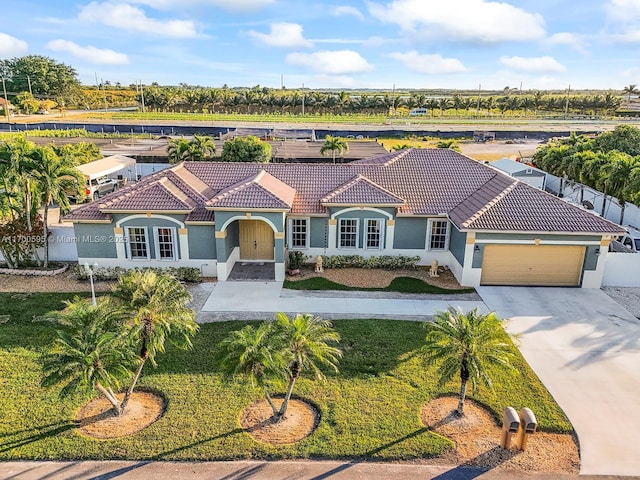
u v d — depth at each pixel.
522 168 42.28
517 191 23.84
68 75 146.75
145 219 23.12
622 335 18.38
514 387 14.95
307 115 124.81
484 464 11.85
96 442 12.39
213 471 11.55
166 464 11.74
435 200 25.38
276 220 22.56
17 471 11.44
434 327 13.41
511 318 19.72
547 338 18.08
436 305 20.97
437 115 131.00
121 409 13.49
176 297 13.78
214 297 21.48
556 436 12.88
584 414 13.77
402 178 26.80
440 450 12.24
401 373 15.61
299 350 12.70
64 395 11.53
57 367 11.66
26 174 23.31
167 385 14.79
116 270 23.56
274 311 20.17
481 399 14.30
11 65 144.88
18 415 13.37
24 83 135.12
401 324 19.08
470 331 12.71
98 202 23.92
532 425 11.98
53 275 24.20
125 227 23.23
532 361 16.47
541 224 22.03
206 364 15.96
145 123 93.94
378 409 13.80
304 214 24.41
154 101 131.62
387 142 74.88
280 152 51.91
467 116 128.62
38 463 11.71
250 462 11.84
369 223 24.80
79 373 11.59
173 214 23.02
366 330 18.48
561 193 42.47
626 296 22.09
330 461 11.91
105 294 21.83
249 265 25.45
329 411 13.70
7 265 25.09
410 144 71.56
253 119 108.00
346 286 22.91
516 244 22.45
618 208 34.50
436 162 28.06
